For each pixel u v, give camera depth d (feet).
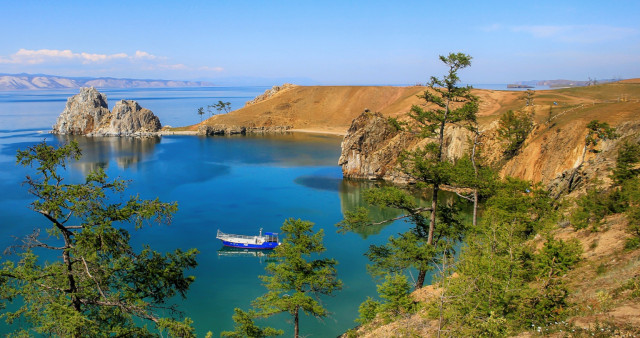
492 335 58.49
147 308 62.90
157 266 64.13
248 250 205.98
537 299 63.72
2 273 54.08
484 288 64.18
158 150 558.97
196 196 304.50
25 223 229.04
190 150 558.56
